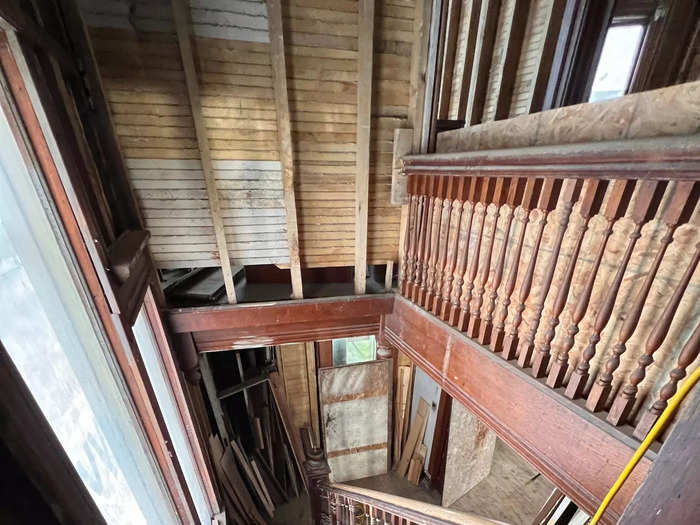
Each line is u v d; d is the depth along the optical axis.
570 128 1.14
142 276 1.60
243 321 2.13
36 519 0.57
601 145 0.87
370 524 2.34
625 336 0.99
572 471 1.19
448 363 1.77
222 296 2.23
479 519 1.60
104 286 1.11
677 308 0.92
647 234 0.99
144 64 1.53
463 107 3.12
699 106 0.79
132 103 1.58
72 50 1.40
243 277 2.52
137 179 1.73
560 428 1.21
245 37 1.57
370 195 2.08
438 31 1.72
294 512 3.66
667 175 0.77
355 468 4.26
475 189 1.39
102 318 1.14
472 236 1.64
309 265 2.18
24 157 0.88
